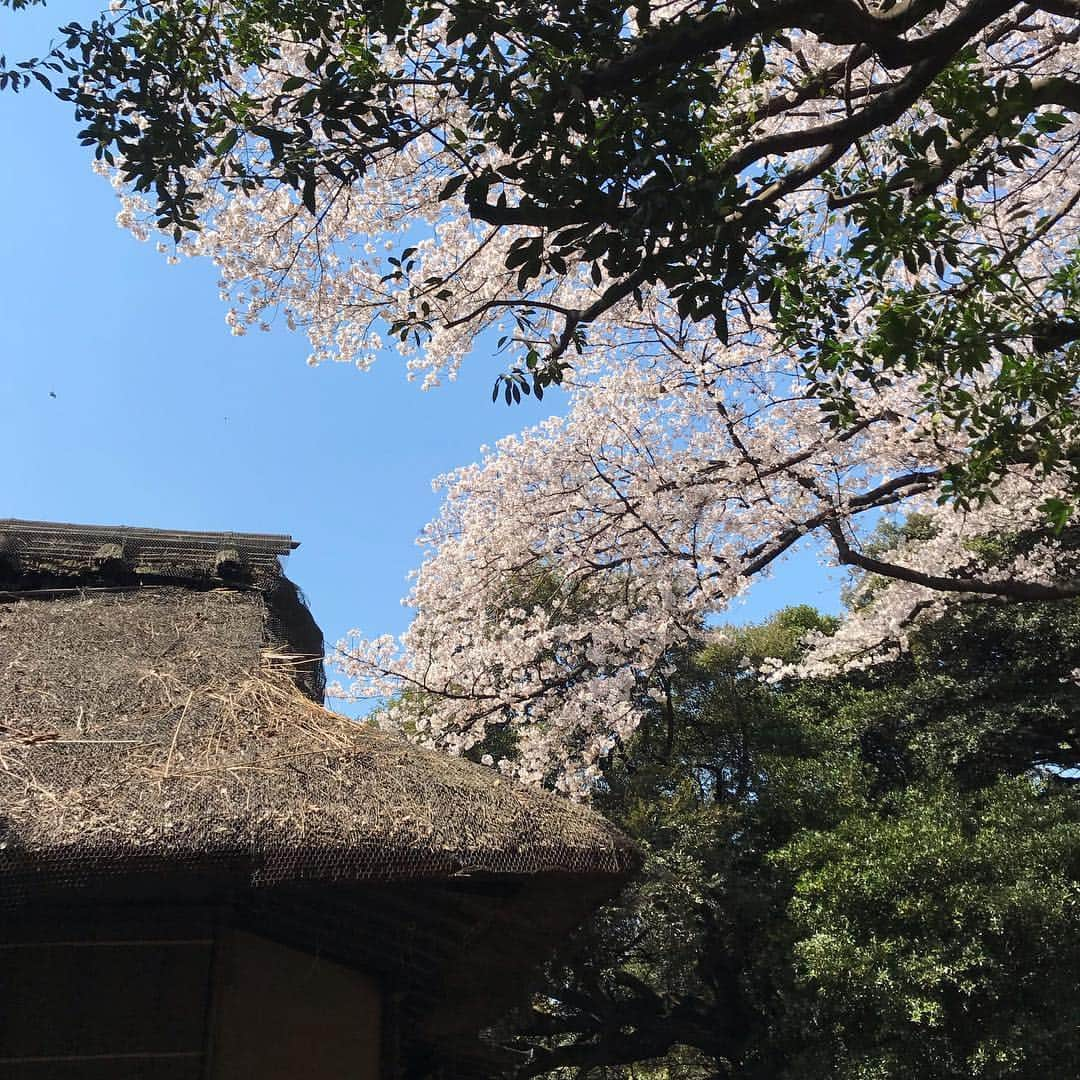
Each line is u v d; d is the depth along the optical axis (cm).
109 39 347
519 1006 429
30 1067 263
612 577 832
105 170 643
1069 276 418
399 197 683
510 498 829
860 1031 811
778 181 416
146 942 286
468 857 257
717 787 1248
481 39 292
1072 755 1196
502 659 781
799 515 736
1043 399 455
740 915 978
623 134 308
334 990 339
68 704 311
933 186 384
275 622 426
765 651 1378
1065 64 607
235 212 654
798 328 468
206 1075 276
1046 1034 714
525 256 302
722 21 297
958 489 498
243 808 251
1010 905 774
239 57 400
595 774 740
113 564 453
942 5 309
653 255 304
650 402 822
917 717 1197
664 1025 1065
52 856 229
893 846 864
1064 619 1126
